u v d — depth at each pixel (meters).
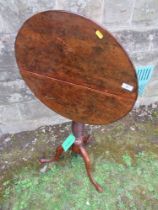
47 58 1.52
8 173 2.38
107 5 1.97
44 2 1.86
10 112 2.48
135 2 2.00
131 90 1.43
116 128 2.70
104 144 2.57
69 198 2.21
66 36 1.37
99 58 1.37
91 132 2.67
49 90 1.69
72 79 1.55
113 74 1.41
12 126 2.62
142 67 2.48
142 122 2.77
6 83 2.24
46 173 2.37
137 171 2.38
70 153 2.49
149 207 2.16
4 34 1.95
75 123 1.96
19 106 2.45
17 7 1.84
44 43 1.46
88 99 1.60
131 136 2.64
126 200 2.20
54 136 2.66
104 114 1.64
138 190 2.25
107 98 1.54
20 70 1.69
